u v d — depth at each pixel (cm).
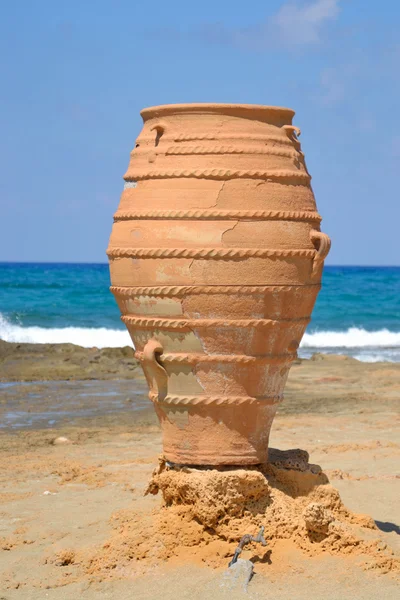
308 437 1366
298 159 807
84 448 1304
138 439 1376
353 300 5800
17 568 772
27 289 6075
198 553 748
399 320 4738
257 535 743
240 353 774
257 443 798
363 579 711
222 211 761
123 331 3856
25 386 1927
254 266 762
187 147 776
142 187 792
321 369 2188
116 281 811
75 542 822
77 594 712
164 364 787
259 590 696
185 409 786
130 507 916
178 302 766
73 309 4847
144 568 743
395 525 876
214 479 756
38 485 1073
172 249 762
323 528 754
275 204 775
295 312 791
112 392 1856
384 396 1775
